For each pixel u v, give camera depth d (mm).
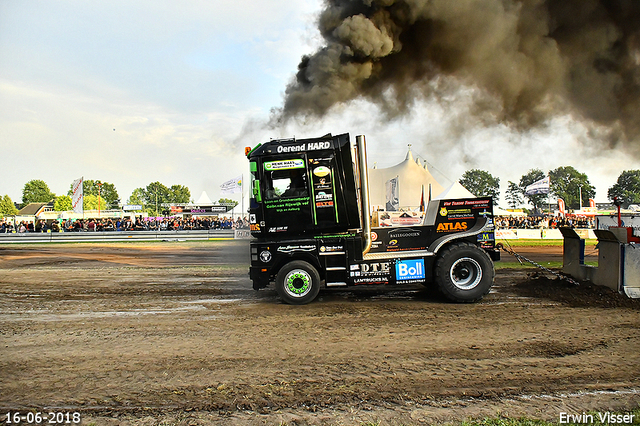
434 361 4207
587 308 6305
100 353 4531
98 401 3391
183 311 6480
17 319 6047
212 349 4637
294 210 7008
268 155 7027
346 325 5570
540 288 7625
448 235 7320
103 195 113812
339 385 3643
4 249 18047
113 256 15227
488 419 3033
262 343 4832
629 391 3510
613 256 6969
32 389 3629
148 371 4004
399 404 3287
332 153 7012
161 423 3023
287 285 6895
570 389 3555
